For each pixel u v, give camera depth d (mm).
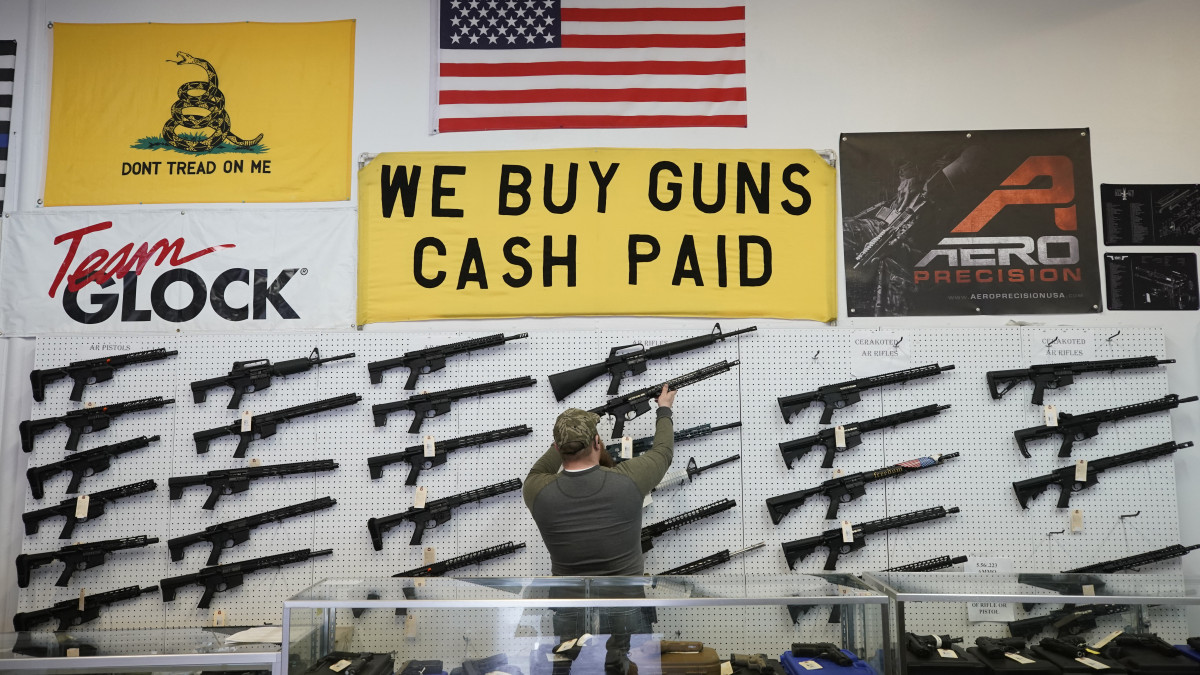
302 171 6391
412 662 3939
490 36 6531
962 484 5914
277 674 3854
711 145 6395
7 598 5898
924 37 6492
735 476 5926
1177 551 5719
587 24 6535
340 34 6523
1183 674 3992
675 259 6219
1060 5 6492
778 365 6031
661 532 5797
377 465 5891
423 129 6414
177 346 6074
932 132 6387
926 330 6062
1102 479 5902
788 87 6449
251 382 5957
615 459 5793
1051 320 6184
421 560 5863
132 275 6258
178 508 5910
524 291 6191
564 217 6281
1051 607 4109
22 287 6223
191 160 6406
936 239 6281
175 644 4000
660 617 3986
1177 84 6387
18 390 6109
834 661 3967
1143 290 6211
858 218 6312
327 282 6254
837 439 5832
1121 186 6312
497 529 5898
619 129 6402
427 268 6230
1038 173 6332
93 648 3918
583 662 3953
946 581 4344
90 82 6469
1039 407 5969
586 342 6066
